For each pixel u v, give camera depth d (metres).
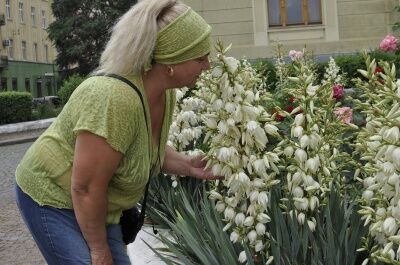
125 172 2.33
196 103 4.76
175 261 3.65
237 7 16.77
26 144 17.73
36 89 58.59
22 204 2.42
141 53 2.22
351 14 16.52
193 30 2.28
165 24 2.24
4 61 50.56
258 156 2.76
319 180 2.90
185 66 2.32
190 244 3.29
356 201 3.14
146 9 2.24
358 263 3.09
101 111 2.19
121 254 2.52
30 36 58.00
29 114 20.91
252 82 2.72
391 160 2.26
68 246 2.32
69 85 22.31
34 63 58.19
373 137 2.29
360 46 16.47
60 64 43.91
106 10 42.69
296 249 2.90
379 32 16.45
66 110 2.31
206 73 2.78
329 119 3.09
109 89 2.21
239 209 2.94
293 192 2.85
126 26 2.24
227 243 3.12
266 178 2.80
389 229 2.37
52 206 2.35
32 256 5.79
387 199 2.49
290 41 16.72
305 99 2.75
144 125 2.30
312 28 16.61
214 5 16.84
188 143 4.89
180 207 4.13
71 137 2.32
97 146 2.19
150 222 4.97
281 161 2.98
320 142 2.78
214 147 2.77
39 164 2.36
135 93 2.24
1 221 7.41
